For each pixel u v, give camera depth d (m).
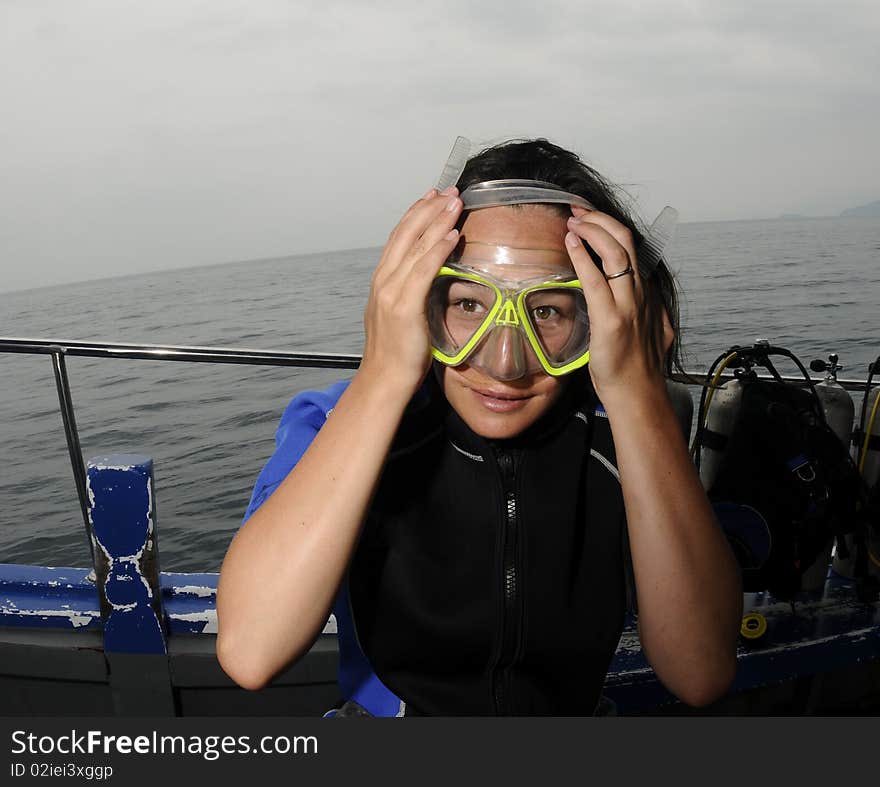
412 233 0.77
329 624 1.80
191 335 41.19
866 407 1.87
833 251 74.12
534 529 0.88
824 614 1.86
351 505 0.77
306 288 85.00
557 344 0.79
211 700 1.86
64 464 13.03
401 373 0.77
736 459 1.79
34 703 1.88
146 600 1.77
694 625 0.83
